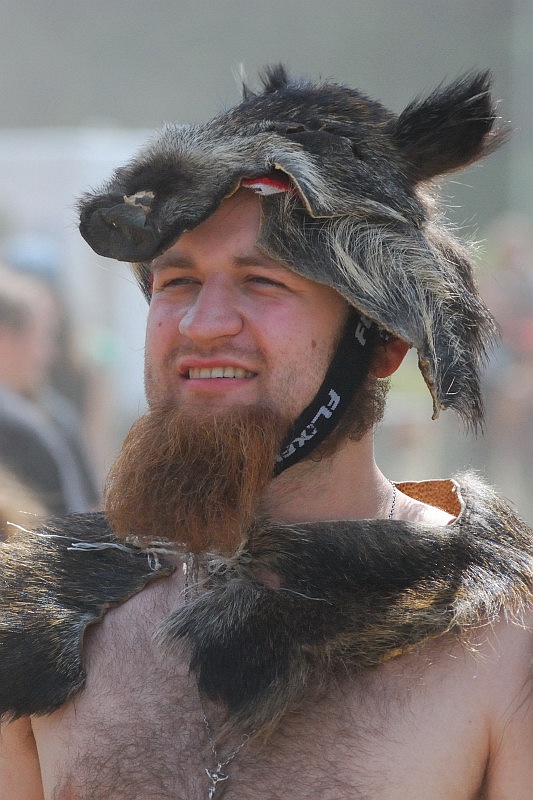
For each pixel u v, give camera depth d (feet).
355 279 18.92
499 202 68.23
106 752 18.76
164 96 80.69
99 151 56.95
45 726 19.54
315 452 20.20
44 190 56.03
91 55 81.10
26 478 39.96
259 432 19.33
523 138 67.92
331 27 76.95
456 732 18.16
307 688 18.29
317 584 18.85
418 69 74.43
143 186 19.40
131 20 80.53
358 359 20.13
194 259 19.69
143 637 19.71
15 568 20.84
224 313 19.42
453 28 73.05
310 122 19.85
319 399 19.92
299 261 18.95
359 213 19.22
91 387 50.62
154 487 19.34
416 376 65.16
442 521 21.07
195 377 19.84
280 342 19.48
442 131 20.24
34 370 45.11
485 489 21.20
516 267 64.34
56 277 51.62
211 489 19.12
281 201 19.10
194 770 18.25
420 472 64.85
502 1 71.26
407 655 18.53
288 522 20.45
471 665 18.48
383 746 18.01
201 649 18.37
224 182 19.03
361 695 18.30
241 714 17.97
